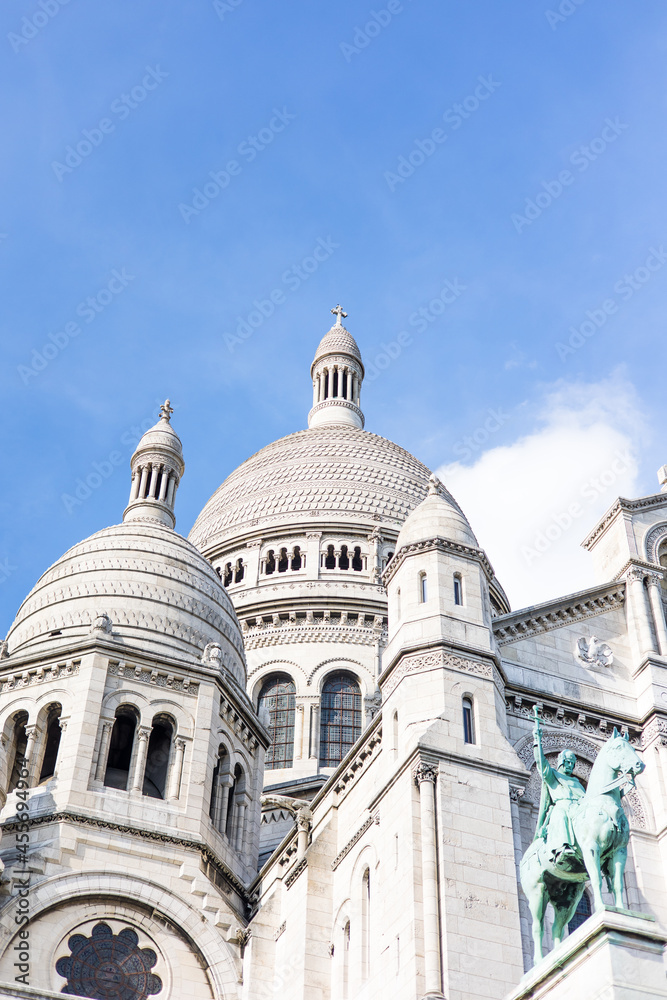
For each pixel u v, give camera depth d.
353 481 83.06
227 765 53.38
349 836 44.44
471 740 40.34
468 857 37.12
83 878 46.41
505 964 35.41
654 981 28.23
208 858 49.25
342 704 71.75
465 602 44.19
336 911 43.50
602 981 28.27
